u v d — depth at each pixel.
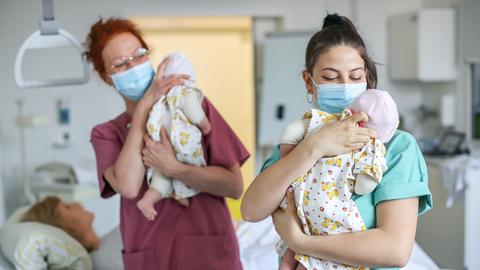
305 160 1.20
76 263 2.54
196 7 5.41
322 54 1.26
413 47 5.05
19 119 4.82
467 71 4.13
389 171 1.22
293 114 5.26
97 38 1.80
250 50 5.48
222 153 1.83
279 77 5.27
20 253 2.40
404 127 5.50
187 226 1.84
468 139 4.18
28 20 5.21
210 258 1.83
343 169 1.21
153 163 1.76
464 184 3.76
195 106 1.76
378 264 1.17
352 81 1.25
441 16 4.89
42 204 2.84
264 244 2.92
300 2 5.52
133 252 1.85
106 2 5.30
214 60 5.48
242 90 5.51
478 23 4.49
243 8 5.45
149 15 5.37
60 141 5.33
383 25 5.57
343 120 1.22
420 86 5.64
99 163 1.91
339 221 1.20
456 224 3.88
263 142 5.33
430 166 4.16
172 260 1.84
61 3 5.23
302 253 1.25
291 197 1.25
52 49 5.23
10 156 5.27
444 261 4.05
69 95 5.32
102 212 4.92
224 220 1.86
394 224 1.17
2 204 3.33
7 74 5.23
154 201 1.78
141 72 1.79
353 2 5.54
